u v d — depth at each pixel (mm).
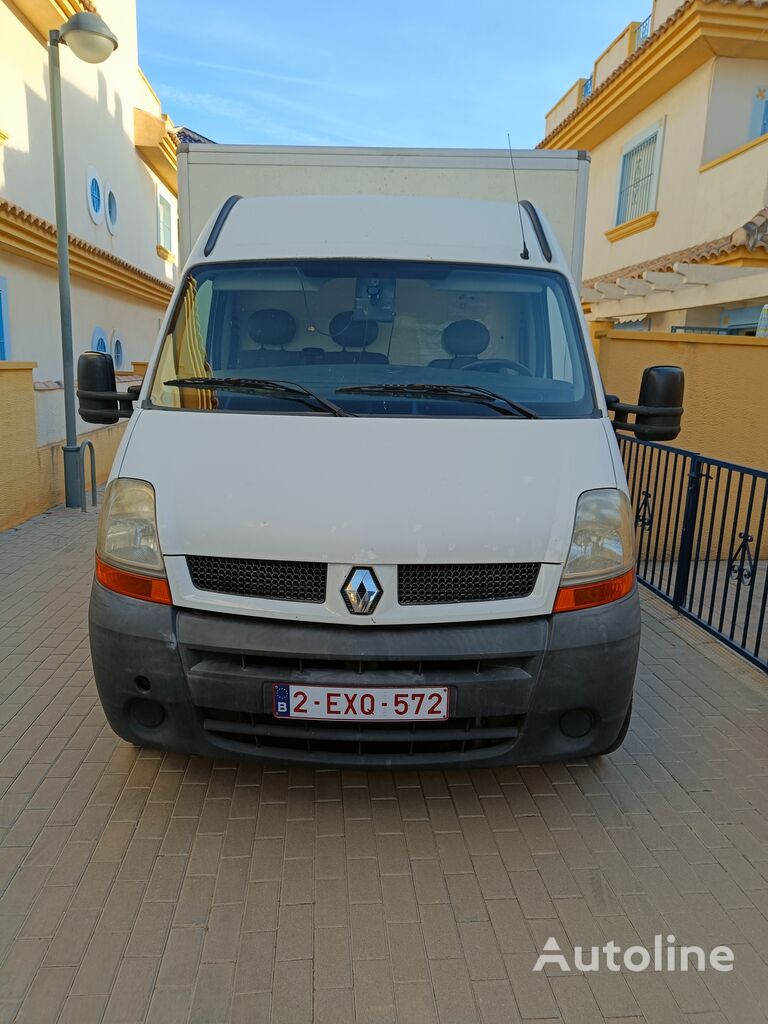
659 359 6625
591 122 13297
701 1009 2145
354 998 2146
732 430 6836
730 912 2506
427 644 2529
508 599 2613
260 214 3850
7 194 8969
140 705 2744
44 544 6918
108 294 13164
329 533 2551
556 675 2590
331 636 2535
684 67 10727
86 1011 2082
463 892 2566
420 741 2607
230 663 2590
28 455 7902
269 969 2232
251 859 2695
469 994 2170
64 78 10742
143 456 2809
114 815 2920
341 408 2977
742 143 10570
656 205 11969
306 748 2697
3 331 8969
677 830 2922
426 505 2609
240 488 2654
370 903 2504
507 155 4910
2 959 2240
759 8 9609
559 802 3086
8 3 8805
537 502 2670
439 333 3379
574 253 5023
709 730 3691
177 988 2160
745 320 9664
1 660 4324
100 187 12562
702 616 5273
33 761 3277
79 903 2463
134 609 2629
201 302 3428
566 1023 2090
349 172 4949
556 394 3193
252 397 3039
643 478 6559
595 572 2654
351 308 3408
